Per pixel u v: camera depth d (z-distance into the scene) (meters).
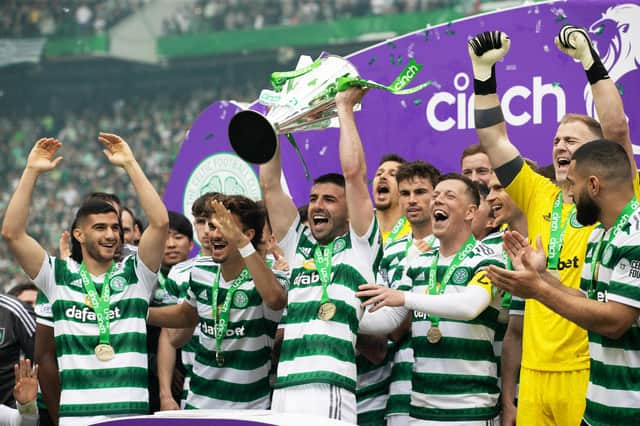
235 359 5.36
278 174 5.04
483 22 6.44
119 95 29.92
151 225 5.20
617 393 4.01
